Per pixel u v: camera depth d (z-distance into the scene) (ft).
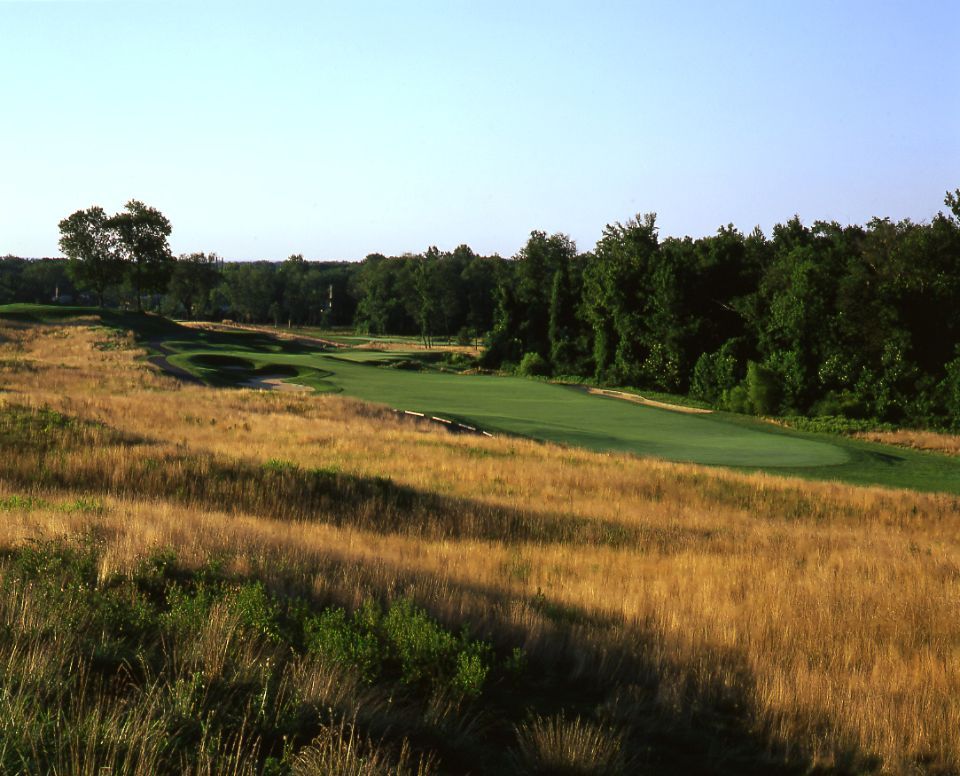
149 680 18.75
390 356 309.22
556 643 26.78
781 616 33.88
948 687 26.32
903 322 216.74
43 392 131.34
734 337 250.16
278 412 129.59
